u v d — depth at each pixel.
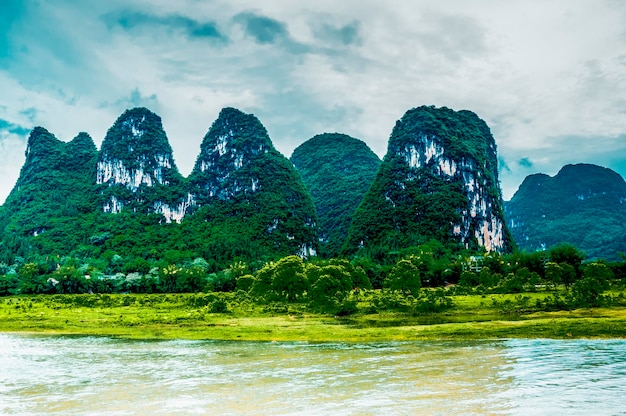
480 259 159.62
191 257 191.75
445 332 48.66
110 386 29.23
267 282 95.44
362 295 96.31
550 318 55.28
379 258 190.62
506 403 23.33
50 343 50.03
